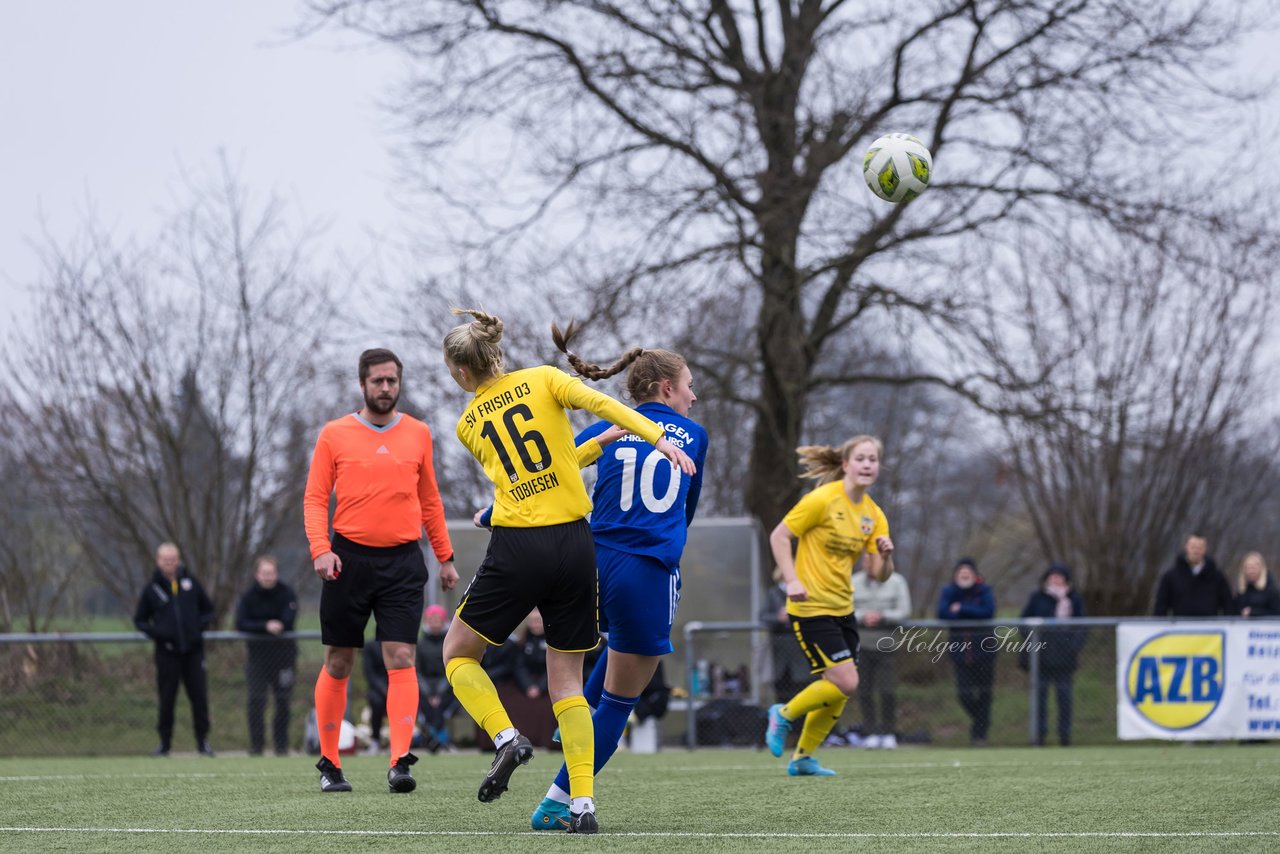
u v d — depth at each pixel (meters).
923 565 86.38
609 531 13.64
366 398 18.47
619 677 13.80
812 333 50.19
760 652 36.06
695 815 15.12
